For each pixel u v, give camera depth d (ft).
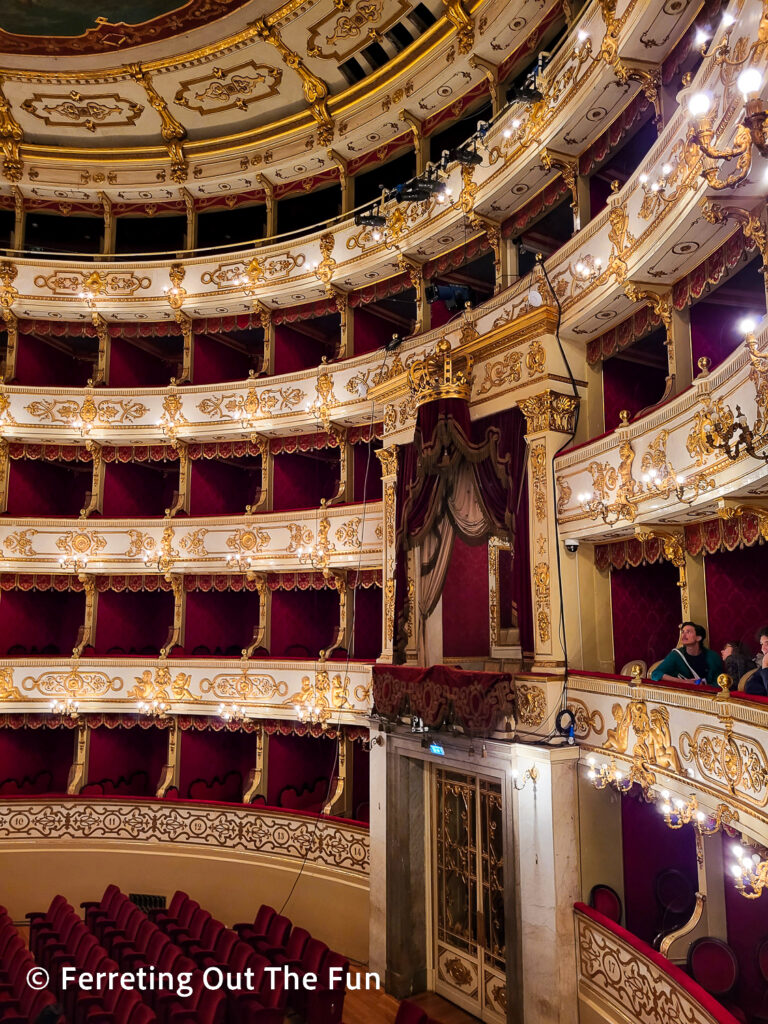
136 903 52.60
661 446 27.76
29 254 62.13
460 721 36.32
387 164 55.06
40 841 54.29
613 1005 29.25
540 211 41.47
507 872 34.88
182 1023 31.73
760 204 17.65
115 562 58.44
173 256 62.54
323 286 55.11
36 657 57.21
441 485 40.68
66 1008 36.83
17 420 59.47
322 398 54.24
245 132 57.93
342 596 54.08
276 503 59.11
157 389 59.77
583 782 33.45
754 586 31.55
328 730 52.49
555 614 35.53
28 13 47.03
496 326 40.91
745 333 18.38
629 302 33.65
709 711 23.80
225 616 61.77
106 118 57.41
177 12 46.83
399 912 41.73
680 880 32.42
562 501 35.68
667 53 30.81
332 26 47.57
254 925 44.24
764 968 26.27
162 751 62.49
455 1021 38.19
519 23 41.98
